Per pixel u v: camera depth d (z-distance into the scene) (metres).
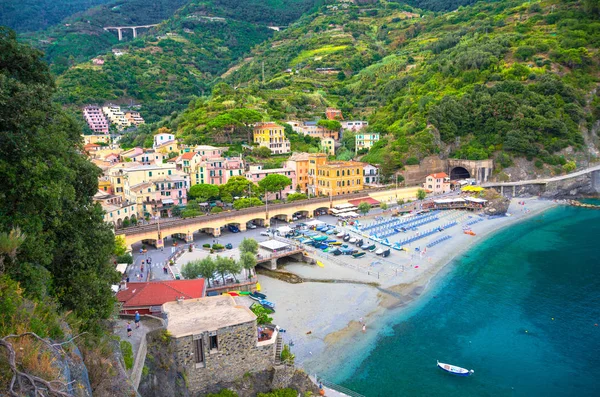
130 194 135.25
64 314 30.61
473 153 197.12
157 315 58.34
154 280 81.31
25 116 31.17
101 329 37.22
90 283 36.31
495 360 61.94
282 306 77.31
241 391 43.78
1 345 18.34
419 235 122.31
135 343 40.22
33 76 40.22
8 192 30.80
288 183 155.50
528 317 74.75
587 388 55.59
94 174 42.19
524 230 132.88
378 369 59.31
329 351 63.12
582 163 198.12
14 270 28.22
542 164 192.50
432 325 71.69
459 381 56.91
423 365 60.53
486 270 97.62
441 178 176.50
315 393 50.34
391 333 68.94
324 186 166.88
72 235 37.34
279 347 48.66
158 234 106.50
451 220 141.88
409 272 95.44
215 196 145.88
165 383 38.72
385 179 188.25
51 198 31.84
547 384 56.50
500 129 199.62
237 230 126.56
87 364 27.88
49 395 18.28
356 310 76.44
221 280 84.62
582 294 84.25
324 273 94.44
